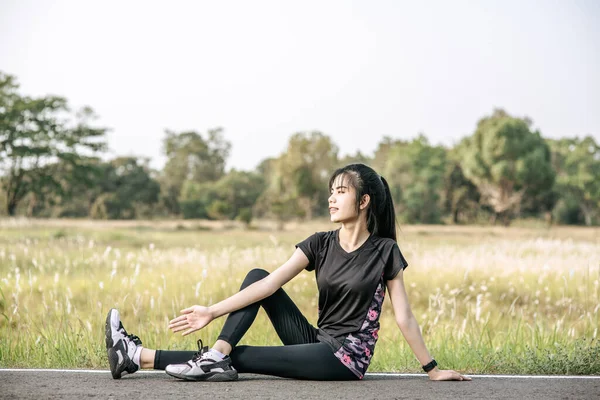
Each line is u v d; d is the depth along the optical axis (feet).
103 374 13.00
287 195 236.22
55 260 44.11
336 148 246.88
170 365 12.02
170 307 29.25
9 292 29.01
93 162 286.25
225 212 236.02
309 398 10.84
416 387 11.94
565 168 308.81
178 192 371.76
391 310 33.24
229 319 12.17
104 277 35.47
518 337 20.21
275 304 12.49
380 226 12.53
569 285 35.99
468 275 39.96
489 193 246.88
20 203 276.62
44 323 20.92
